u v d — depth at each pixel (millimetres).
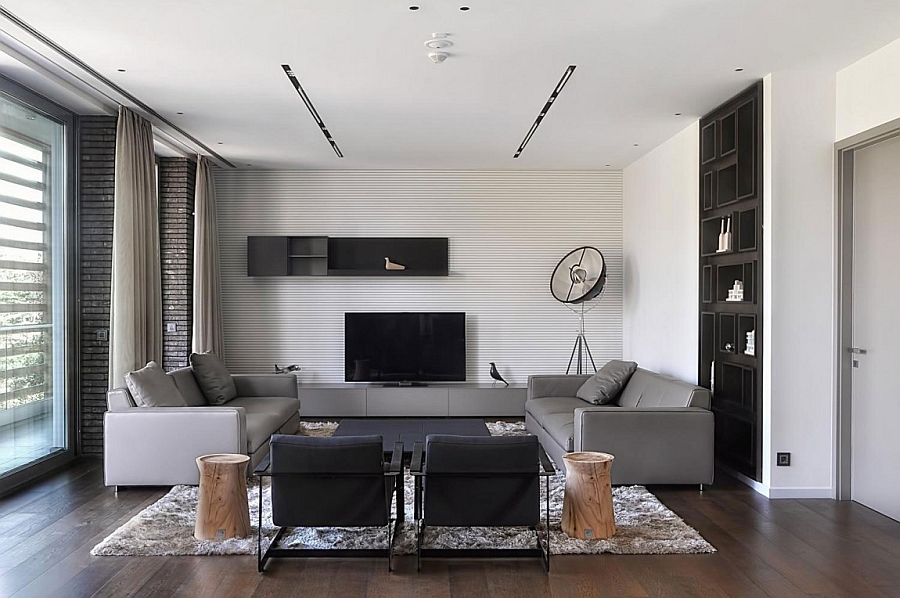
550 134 6727
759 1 3631
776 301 4918
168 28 4012
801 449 4965
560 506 4695
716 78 4969
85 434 6086
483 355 8719
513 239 8719
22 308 5223
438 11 3758
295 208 8664
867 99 4547
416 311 8719
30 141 5324
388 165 8414
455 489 3662
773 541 4105
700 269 6000
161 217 7543
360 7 3703
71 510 4652
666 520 4395
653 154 7438
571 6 3691
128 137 5750
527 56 4480
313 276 8586
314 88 5203
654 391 5840
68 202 5871
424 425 5723
